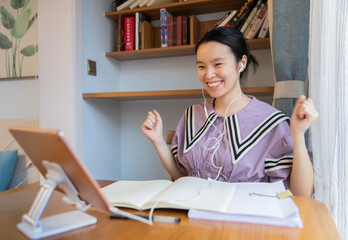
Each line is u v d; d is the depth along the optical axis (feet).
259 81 6.70
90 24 6.72
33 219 1.81
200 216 2.08
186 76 7.35
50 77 6.39
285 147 3.50
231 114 3.96
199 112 4.27
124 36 7.11
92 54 6.80
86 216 2.08
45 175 2.16
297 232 1.84
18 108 6.74
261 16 5.87
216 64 3.78
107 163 7.41
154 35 7.45
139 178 7.91
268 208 2.07
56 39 6.29
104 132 7.28
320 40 3.73
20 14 6.64
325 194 3.55
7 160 6.37
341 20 3.15
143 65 7.74
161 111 7.61
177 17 6.61
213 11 6.89
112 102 7.61
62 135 1.48
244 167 3.51
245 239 1.73
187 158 3.89
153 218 2.05
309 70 4.12
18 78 6.72
